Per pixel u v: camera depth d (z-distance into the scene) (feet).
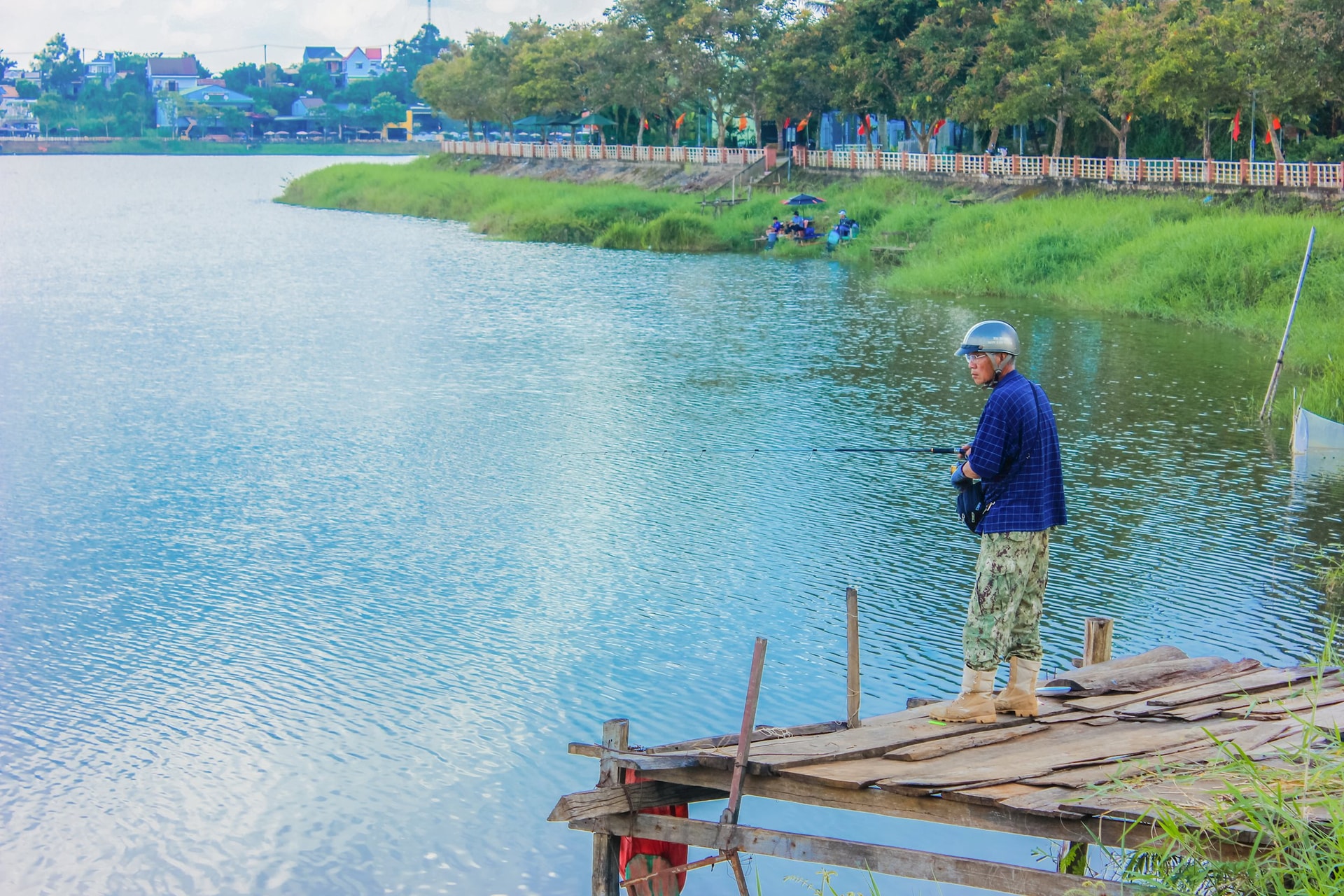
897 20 188.96
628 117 295.07
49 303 125.49
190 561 49.88
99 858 29.71
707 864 20.26
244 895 28.17
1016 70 164.86
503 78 321.52
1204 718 20.81
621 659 39.81
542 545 51.13
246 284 140.87
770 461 63.46
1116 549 48.60
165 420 74.23
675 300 124.47
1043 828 16.85
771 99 210.79
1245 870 16.14
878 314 111.65
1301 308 96.32
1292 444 63.57
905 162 187.32
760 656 18.62
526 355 94.89
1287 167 132.67
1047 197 156.76
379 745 34.73
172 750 34.58
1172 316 103.91
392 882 28.43
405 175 291.38
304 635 42.39
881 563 48.14
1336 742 18.26
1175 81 137.18
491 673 39.06
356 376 87.40
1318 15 122.31
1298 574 45.52
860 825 30.94
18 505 57.47
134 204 289.94
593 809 19.13
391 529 53.67
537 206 211.20
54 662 40.50
